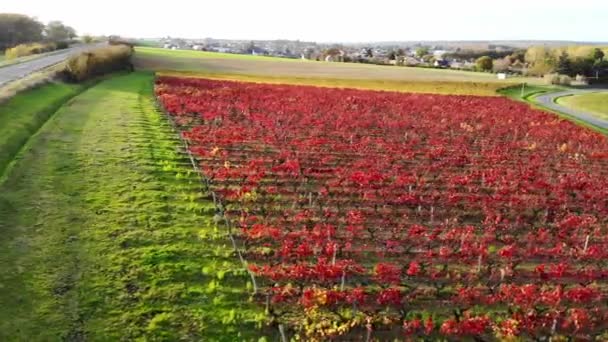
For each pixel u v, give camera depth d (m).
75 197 21.73
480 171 30.42
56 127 33.56
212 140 33.44
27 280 15.33
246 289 16.06
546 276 17.81
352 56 181.88
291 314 15.01
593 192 27.36
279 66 110.12
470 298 16.08
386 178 27.42
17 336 13.01
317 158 31.22
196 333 13.82
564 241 21.02
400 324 14.75
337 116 44.69
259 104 48.41
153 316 14.33
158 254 17.56
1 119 31.88
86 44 153.12
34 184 22.62
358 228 20.69
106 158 27.50
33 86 45.59
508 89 86.94
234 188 24.80
